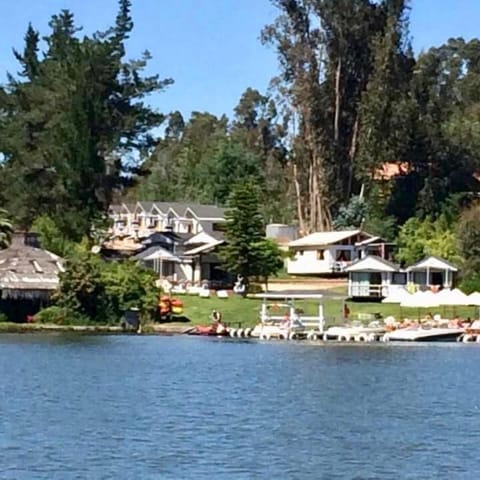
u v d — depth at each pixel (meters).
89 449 67.62
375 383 110.31
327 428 77.94
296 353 148.50
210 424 78.69
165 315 192.62
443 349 158.75
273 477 60.81
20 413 83.50
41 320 186.75
